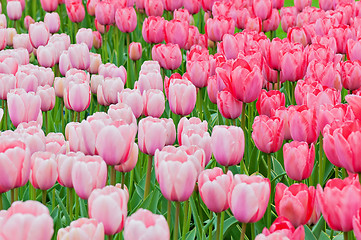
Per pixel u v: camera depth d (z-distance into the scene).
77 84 3.73
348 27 5.38
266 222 3.37
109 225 2.07
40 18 9.31
